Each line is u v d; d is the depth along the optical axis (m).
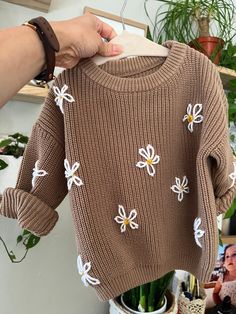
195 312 0.74
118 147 0.38
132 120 0.38
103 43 0.37
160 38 0.73
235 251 0.87
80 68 0.37
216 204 0.39
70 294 0.77
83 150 0.37
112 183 0.39
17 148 0.60
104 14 0.69
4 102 0.29
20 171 0.42
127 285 0.40
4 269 0.69
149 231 0.40
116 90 0.37
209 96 0.36
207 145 0.35
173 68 0.37
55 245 0.73
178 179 0.41
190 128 0.39
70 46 0.34
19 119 0.66
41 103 0.68
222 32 0.77
